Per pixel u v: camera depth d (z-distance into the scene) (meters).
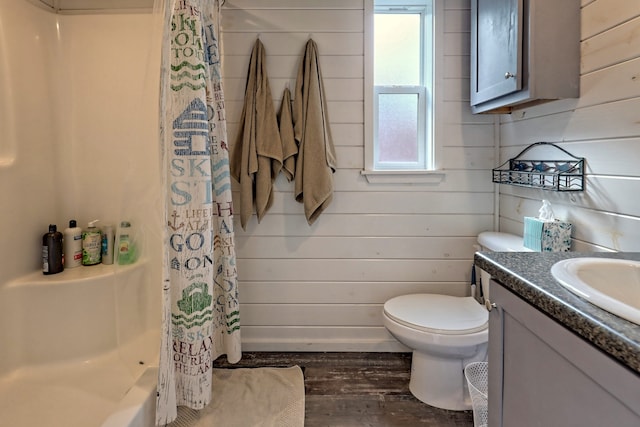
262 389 1.70
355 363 1.96
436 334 1.47
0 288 1.50
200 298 1.35
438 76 1.96
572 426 0.61
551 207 1.49
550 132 1.49
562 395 0.63
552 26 1.28
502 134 1.92
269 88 1.93
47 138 1.75
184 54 1.32
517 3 1.33
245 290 2.07
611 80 1.15
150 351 1.40
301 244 2.05
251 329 2.09
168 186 1.31
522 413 0.76
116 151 1.85
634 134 1.08
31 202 1.66
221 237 1.72
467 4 1.94
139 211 1.37
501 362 0.84
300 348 2.08
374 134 2.05
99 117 1.85
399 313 1.60
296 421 1.49
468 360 1.58
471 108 1.89
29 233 1.64
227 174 1.71
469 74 1.96
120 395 1.42
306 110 1.89
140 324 1.40
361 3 1.94
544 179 1.50
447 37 1.95
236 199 2.02
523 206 1.74
